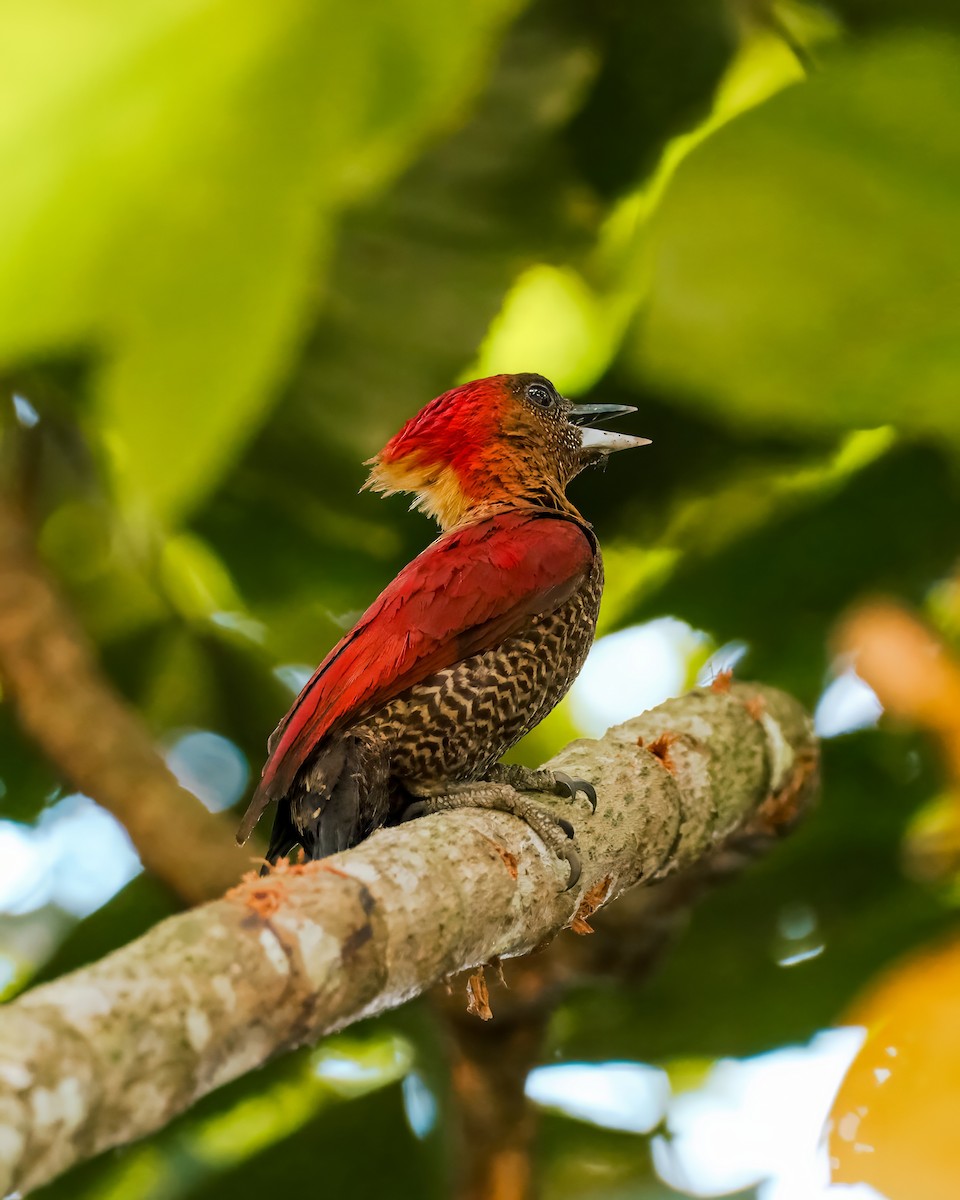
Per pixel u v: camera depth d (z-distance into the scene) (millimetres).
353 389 5430
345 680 5316
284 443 5438
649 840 5262
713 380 5254
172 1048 4355
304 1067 5484
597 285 5434
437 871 5199
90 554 5484
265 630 5512
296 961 4848
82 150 4605
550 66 5387
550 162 5402
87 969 4418
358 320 5418
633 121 5395
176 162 4637
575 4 5379
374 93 4816
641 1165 5484
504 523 5348
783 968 5438
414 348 5422
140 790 5379
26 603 5395
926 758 5426
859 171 5230
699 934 5453
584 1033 5461
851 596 5430
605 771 5270
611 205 5414
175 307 4676
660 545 5445
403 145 5176
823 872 5449
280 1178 5441
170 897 5383
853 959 5426
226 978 4617
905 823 5441
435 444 5395
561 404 5414
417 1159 5445
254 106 4711
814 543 5422
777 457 5422
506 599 5324
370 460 5402
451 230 5410
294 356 5352
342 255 5406
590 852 5250
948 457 5379
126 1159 5461
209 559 5504
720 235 5234
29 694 5387
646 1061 5457
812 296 5242
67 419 5406
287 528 5465
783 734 5316
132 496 5145
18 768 5508
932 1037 4102
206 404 4758
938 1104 4023
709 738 5297
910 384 5250
